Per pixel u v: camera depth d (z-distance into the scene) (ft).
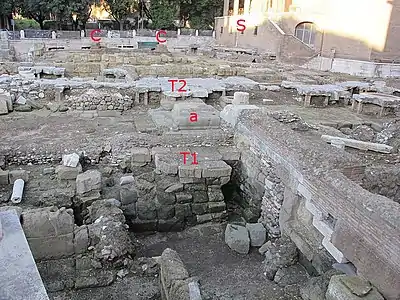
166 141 31.83
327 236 18.61
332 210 17.90
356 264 16.06
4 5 111.96
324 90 46.96
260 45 102.22
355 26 81.46
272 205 25.31
